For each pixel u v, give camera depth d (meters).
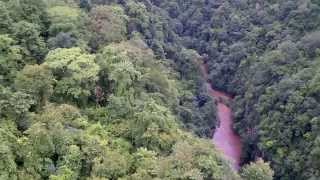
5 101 38.34
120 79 46.84
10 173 33.69
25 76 41.84
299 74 67.44
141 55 54.22
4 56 44.31
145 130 42.06
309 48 72.38
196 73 77.12
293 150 61.91
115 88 46.84
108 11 59.75
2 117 38.06
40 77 42.12
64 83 44.44
